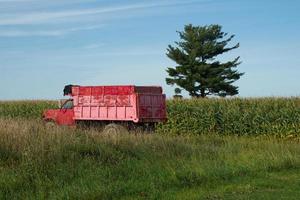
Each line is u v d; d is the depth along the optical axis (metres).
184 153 15.85
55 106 37.09
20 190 10.95
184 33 65.19
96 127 23.80
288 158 15.28
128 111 23.69
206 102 30.72
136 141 15.98
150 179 12.29
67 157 13.23
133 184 11.76
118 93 23.98
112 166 13.20
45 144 13.41
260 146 18.94
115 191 11.16
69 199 10.52
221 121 29.31
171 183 12.19
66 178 11.86
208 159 15.20
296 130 26.81
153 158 14.55
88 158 13.38
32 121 17.59
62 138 14.18
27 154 12.55
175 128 30.62
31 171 11.82
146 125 23.94
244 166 14.25
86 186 11.25
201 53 63.62
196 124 30.16
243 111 28.80
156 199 10.87
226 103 30.22
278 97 29.45
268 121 27.77
